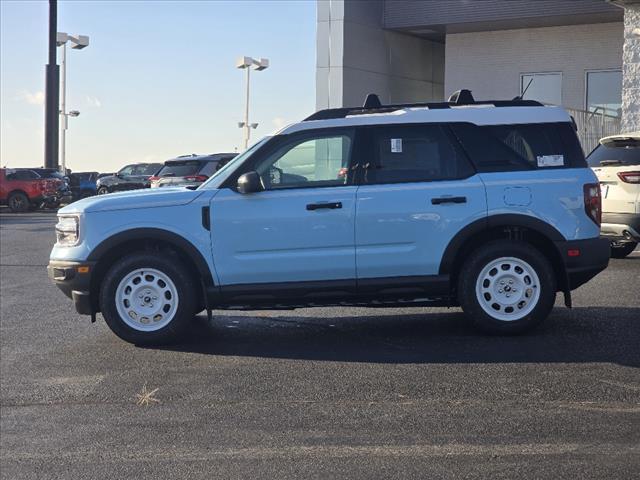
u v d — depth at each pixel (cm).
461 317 873
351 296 770
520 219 757
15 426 586
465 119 775
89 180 4531
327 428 552
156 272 773
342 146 775
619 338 752
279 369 691
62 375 702
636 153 1133
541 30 2445
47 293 1141
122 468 504
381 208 759
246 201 766
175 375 686
